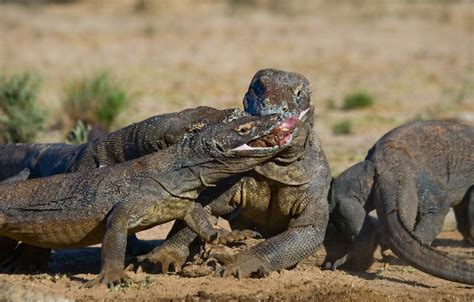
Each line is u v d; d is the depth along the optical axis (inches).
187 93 3380.9
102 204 1261.1
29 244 1354.6
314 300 1214.9
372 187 1471.5
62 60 4106.8
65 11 5718.5
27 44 4490.7
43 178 1311.5
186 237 1346.0
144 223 1256.8
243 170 1269.7
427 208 1514.5
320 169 1434.5
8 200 1299.2
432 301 1234.6
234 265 1322.6
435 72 3941.9
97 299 1179.9
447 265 1288.1
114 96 2650.1
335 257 1456.7
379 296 1242.0
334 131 2709.2
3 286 1051.9
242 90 3472.0
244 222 1493.6
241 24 5206.7
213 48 4475.9
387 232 1380.4
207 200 1387.8
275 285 1285.7
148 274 1331.2
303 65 4111.7
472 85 3585.1
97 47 4468.5
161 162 1269.7
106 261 1229.1
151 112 2960.1
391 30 5132.9
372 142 2541.8
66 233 1283.2
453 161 1550.2
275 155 1341.0
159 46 4517.7
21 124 2413.9
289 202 1403.8
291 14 5698.8
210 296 1202.0
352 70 3998.5
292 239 1374.3
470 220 1576.0
